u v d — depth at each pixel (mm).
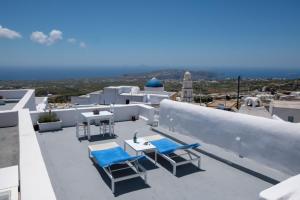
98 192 3680
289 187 2012
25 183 2229
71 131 7090
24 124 4645
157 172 4355
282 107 17141
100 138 6418
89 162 4809
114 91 21078
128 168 4414
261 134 4191
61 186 3861
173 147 4719
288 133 3797
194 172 4355
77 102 22969
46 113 7398
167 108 6707
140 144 4855
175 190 3740
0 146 5531
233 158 4961
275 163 3980
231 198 3518
